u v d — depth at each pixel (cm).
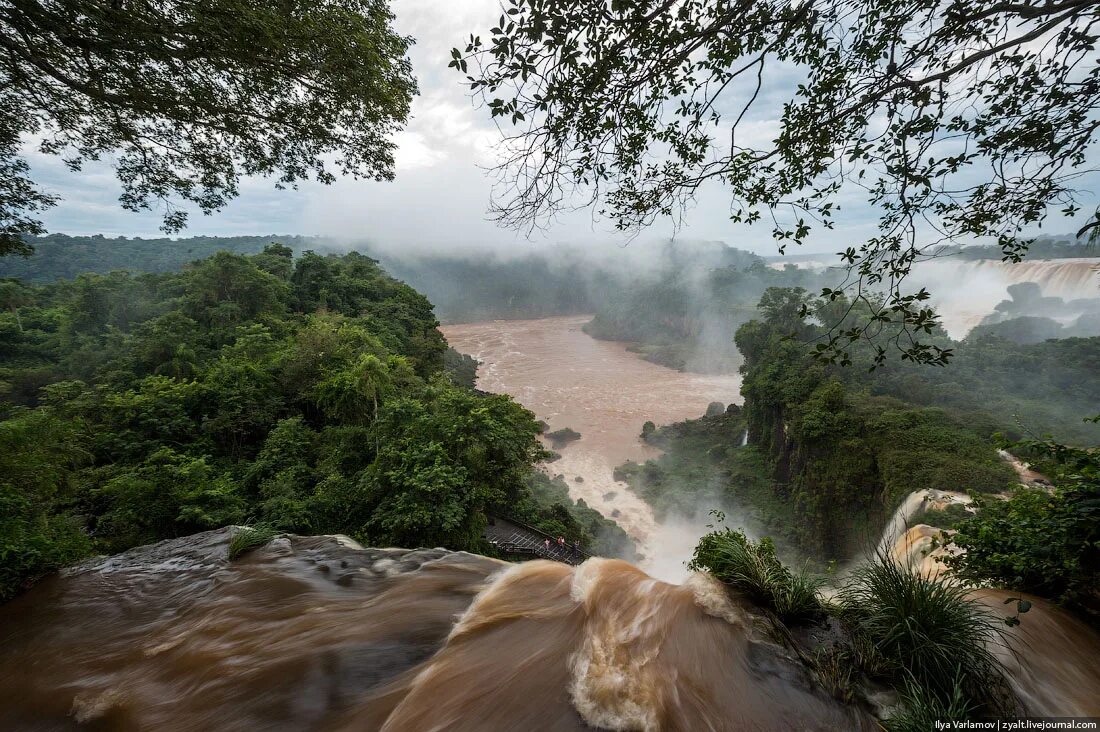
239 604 605
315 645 504
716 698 370
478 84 330
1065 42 332
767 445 5225
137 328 4447
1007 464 2684
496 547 1995
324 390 2512
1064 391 4466
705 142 409
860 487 3378
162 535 1702
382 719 398
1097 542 482
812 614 454
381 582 632
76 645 571
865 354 4838
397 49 688
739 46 350
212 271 4359
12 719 467
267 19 542
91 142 664
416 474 1606
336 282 5744
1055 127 357
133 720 441
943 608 385
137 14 516
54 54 544
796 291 5812
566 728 361
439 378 3353
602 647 439
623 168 411
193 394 2622
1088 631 476
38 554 751
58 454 1238
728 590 490
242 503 1817
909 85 365
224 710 435
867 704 356
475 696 404
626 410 7762
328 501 1773
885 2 352
